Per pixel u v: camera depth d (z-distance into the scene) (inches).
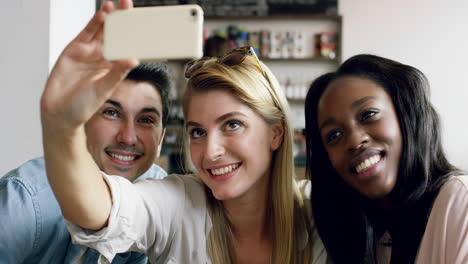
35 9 60.6
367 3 156.5
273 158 38.7
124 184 29.1
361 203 37.0
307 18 155.3
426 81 32.6
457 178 29.1
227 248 37.7
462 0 153.8
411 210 31.7
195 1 156.5
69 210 23.7
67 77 20.9
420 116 31.7
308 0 155.3
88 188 23.7
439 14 154.7
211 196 37.9
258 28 159.8
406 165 31.4
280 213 38.0
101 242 26.4
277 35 157.2
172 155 124.1
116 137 38.3
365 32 157.0
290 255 37.7
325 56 153.9
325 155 36.9
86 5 76.7
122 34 20.1
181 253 34.2
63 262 37.2
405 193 31.9
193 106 34.0
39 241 34.7
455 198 27.6
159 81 40.6
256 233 39.4
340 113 32.1
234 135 33.4
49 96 20.5
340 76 33.7
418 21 155.5
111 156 39.2
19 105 61.4
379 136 31.0
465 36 153.9
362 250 37.1
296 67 158.1
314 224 38.7
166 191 34.5
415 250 31.0
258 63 35.4
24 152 61.5
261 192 37.9
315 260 37.3
